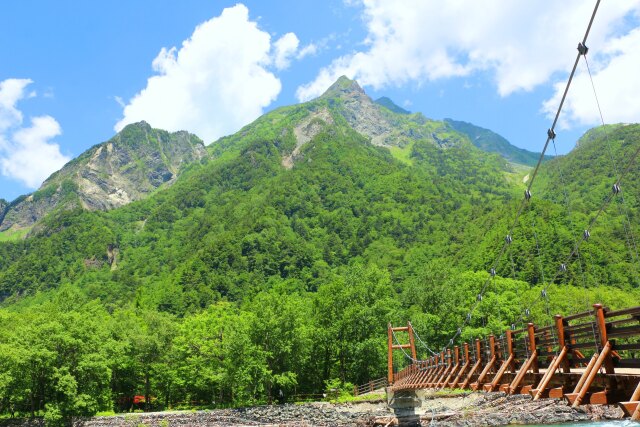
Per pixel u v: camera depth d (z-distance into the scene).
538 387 13.31
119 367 64.75
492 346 20.03
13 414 59.94
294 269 179.50
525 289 74.12
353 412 47.12
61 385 52.16
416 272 147.50
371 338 65.06
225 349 60.75
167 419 50.62
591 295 64.88
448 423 31.30
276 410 51.78
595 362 11.23
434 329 68.88
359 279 73.25
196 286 163.88
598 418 27.77
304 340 62.84
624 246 84.19
